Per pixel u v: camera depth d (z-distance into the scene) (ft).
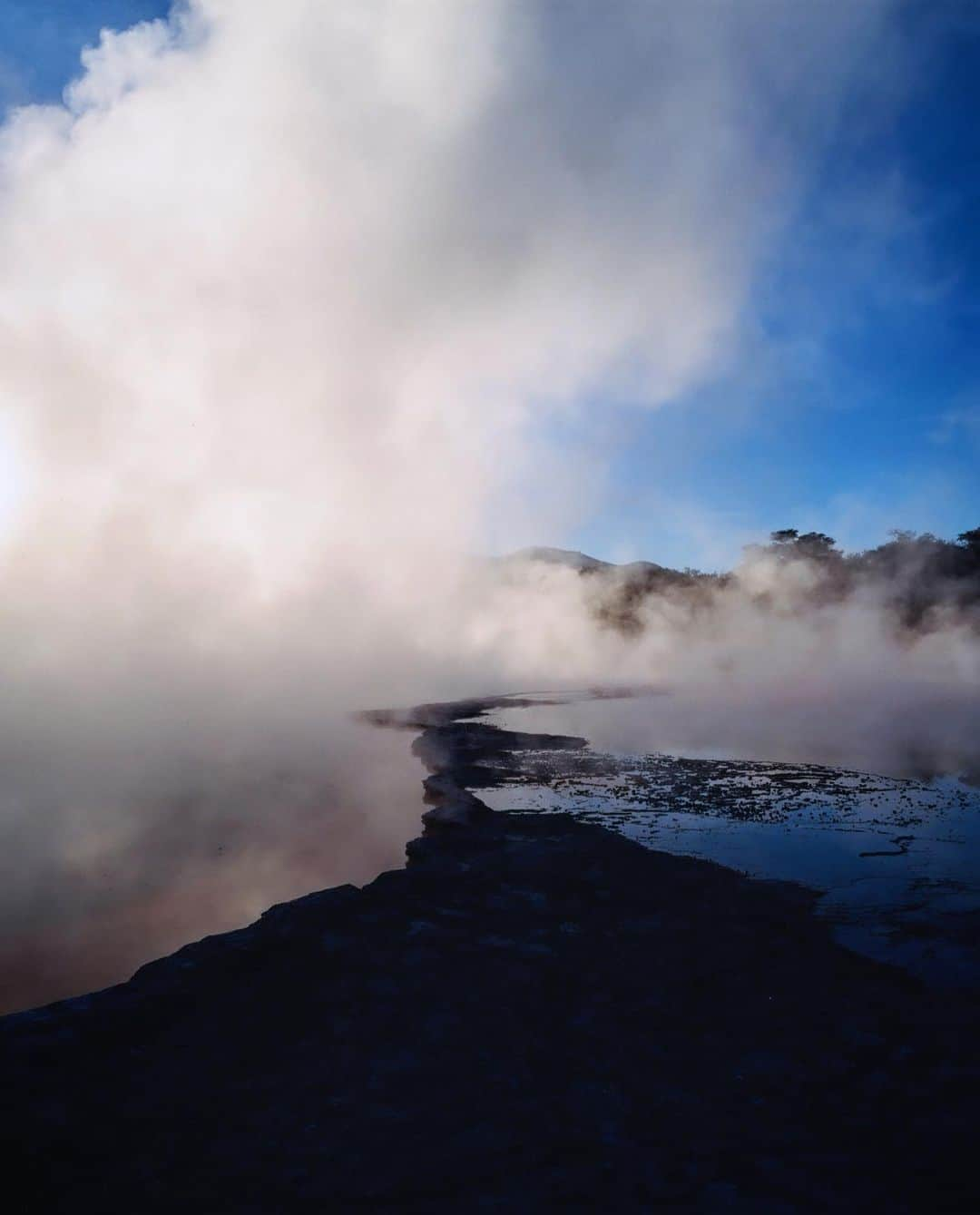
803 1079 12.41
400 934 18.48
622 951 17.61
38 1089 11.99
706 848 26.43
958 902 21.21
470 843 26.66
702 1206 9.48
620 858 24.80
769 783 37.91
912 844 27.12
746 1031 13.99
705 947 17.87
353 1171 10.07
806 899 21.34
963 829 29.17
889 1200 9.62
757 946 18.02
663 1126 11.15
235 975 16.25
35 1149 10.49
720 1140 10.84
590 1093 11.96
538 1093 11.95
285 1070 12.60
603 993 15.49
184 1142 10.68
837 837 28.02
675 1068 12.74
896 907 20.72
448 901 20.80
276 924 19.06
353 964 16.79
